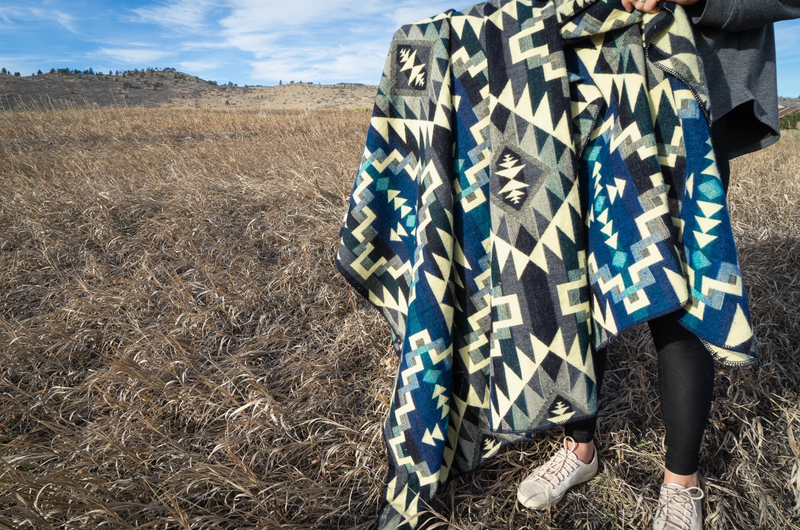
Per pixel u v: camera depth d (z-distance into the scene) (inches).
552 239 47.8
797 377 77.7
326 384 79.7
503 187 49.3
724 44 45.1
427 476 54.4
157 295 108.7
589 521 57.0
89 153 295.0
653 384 77.0
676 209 44.6
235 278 110.7
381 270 64.6
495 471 63.6
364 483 62.0
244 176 192.9
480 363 55.9
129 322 98.7
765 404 72.5
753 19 40.9
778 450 65.8
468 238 53.8
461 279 54.8
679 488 51.3
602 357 52.7
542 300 48.3
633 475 63.2
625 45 45.1
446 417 54.7
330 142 291.1
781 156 259.1
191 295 102.2
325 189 167.9
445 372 53.8
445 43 53.2
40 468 62.1
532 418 49.8
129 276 116.7
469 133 52.5
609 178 46.4
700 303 43.1
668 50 43.2
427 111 55.3
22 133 413.1
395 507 55.5
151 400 75.0
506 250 49.3
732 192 160.9
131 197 162.9
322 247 126.6
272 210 153.9
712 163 42.9
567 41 47.6
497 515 57.7
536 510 57.8
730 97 45.5
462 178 53.4
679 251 44.4
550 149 47.3
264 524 53.1
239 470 60.6
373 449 65.1
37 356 87.2
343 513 57.0
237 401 75.5
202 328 94.4
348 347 89.4
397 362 82.2
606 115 47.4
